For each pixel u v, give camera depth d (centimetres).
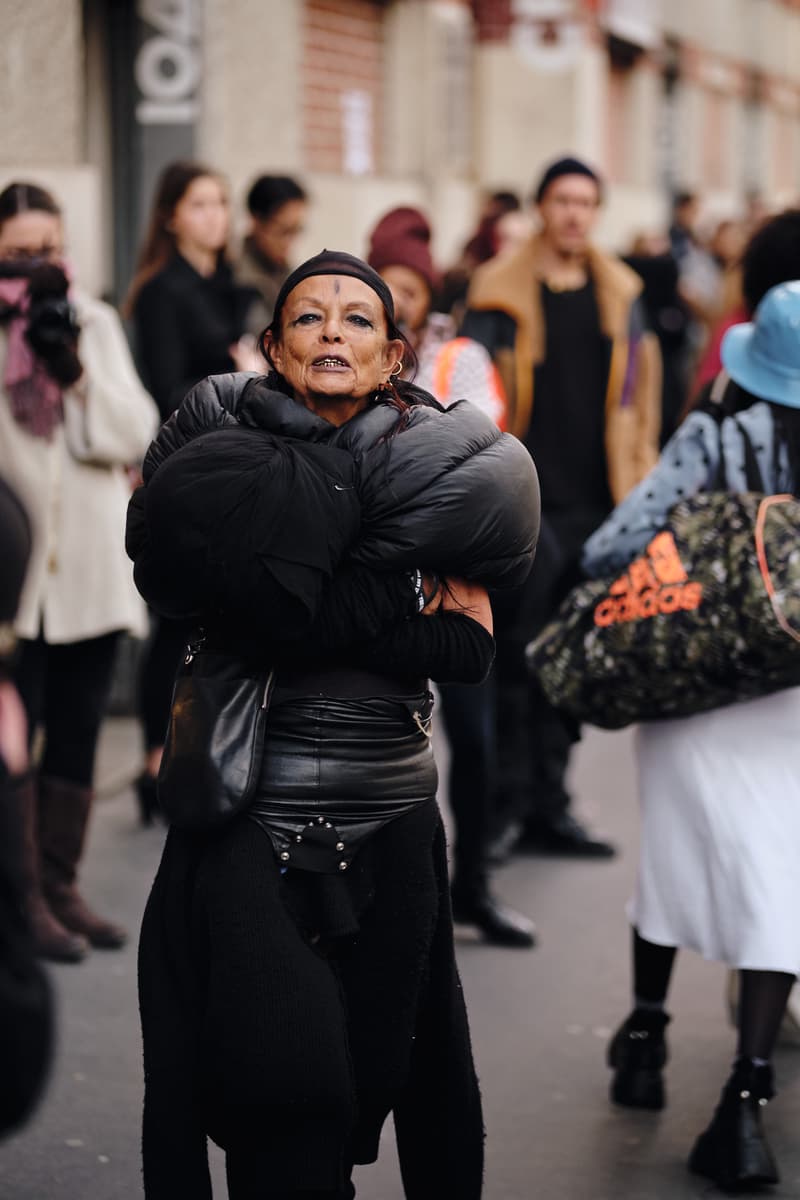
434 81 2580
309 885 528
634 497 712
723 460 701
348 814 529
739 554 667
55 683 932
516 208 1532
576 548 1073
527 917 1016
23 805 429
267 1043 504
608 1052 777
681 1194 684
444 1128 564
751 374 711
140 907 1008
